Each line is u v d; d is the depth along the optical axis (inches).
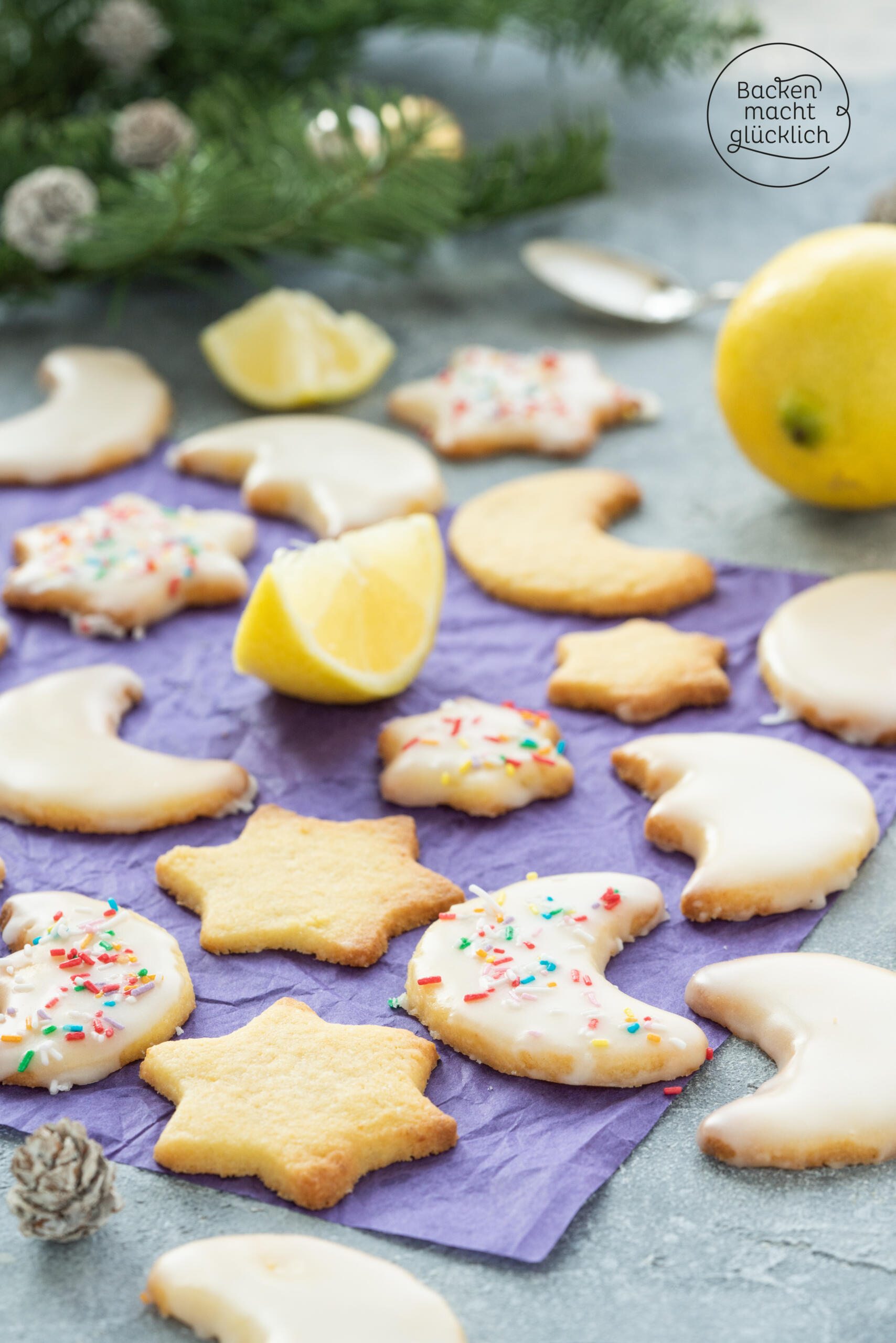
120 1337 19.6
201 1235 20.1
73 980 21.6
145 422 28.3
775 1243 20.0
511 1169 20.4
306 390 28.7
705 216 32.4
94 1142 20.1
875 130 34.2
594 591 25.5
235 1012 21.6
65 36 32.1
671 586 25.4
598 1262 19.9
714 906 22.1
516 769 23.3
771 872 22.2
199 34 32.1
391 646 24.4
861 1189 20.3
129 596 25.4
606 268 30.8
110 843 23.1
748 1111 20.5
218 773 23.4
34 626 25.6
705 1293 19.7
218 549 26.1
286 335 28.9
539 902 22.1
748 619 25.3
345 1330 19.4
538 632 25.3
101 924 22.0
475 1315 19.6
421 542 24.6
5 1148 20.7
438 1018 21.3
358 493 26.7
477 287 31.6
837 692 23.8
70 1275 19.9
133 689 24.6
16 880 22.7
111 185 29.1
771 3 39.5
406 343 30.2
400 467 27.3
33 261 29.9
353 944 21.9
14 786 23.3
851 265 25.0
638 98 36.1
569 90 36.5
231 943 22.0
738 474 27.5
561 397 28.3
